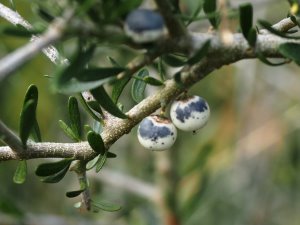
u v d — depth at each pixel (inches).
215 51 3.0
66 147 3.4
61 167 3.4
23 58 2.2
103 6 2.5
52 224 7.3
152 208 7.5
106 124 3.5
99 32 2.5
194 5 6.2
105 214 8.0
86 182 3.6
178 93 3.3
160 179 7.4
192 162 7.4
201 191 7.3
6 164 8.2
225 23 2.8
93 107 3.5
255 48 3.0
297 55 3.0
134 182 7.4
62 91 2.7
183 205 7.3
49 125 7.9
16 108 7.8
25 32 2.5
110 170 7.9
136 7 2.6
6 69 2.2
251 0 6.7
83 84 2.7
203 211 8.3
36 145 3.4
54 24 2.4
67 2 2.4
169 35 2.7
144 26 2.6
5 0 6.2
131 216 7.6
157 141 3.4
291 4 3.1
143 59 2.7
